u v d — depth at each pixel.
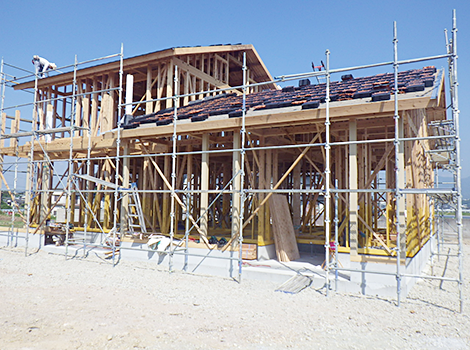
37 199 19.25
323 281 9.38
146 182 15.45
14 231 16.50
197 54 18.16
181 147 15.38
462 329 6.81
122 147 14.86
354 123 9.35
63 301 8.34
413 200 10.95
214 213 18.78
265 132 12.31
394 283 8.66
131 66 17.50
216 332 6.55
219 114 11.83
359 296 8.73
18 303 8.17
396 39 8.44
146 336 6.35
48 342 6.09
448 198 12.59
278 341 6.20
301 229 15.95
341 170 13.92
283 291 9.05
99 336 6.34
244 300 8.46
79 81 19.05
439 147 16.05
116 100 18.78
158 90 16.92
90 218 17.22
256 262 11.51
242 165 10.28
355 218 9.10
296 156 15.86
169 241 12.17
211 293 9.05
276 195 12.61
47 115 18.25
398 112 8.86
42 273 11.16
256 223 16.36
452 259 15.47
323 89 12.23
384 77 11.93
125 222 13.47
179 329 6.68
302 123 10.31
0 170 17.42
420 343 6.18
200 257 11.35
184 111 13.94
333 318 7.29
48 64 20.09
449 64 10.50
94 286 9.68
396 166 8.27
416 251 10.84
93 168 18.02
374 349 5.94
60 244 15.12
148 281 10.22
